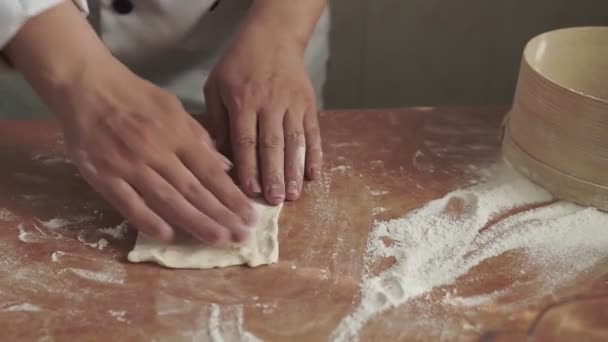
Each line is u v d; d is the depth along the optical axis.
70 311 0.54
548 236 0.63
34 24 0.63
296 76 0.73
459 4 1.19
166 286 0.56
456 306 0.55
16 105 1.01
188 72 0.91
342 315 0.54
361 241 0.62
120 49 0.85
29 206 0.65
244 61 0.73
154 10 0.82
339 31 1.22
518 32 1.21
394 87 1.29
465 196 0.68
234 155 0.68
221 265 0.58
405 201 0.67
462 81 1.28
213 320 0.53
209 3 0.83
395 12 1.20
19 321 0.52
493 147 0.77
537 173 0.69
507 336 0.52
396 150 0.76
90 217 0.64
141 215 0.59
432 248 0.61
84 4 0.68
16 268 0.58
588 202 0.66
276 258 0.59
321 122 0.80
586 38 0.73
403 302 0.55
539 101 0.66
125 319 0.53
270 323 0.53
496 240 0.62
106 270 0.58
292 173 0.66
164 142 0.63
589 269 0.59
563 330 0.53
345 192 0.68
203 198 0.60
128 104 0.64
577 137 0.64
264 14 0.78
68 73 0.64
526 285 0.57
